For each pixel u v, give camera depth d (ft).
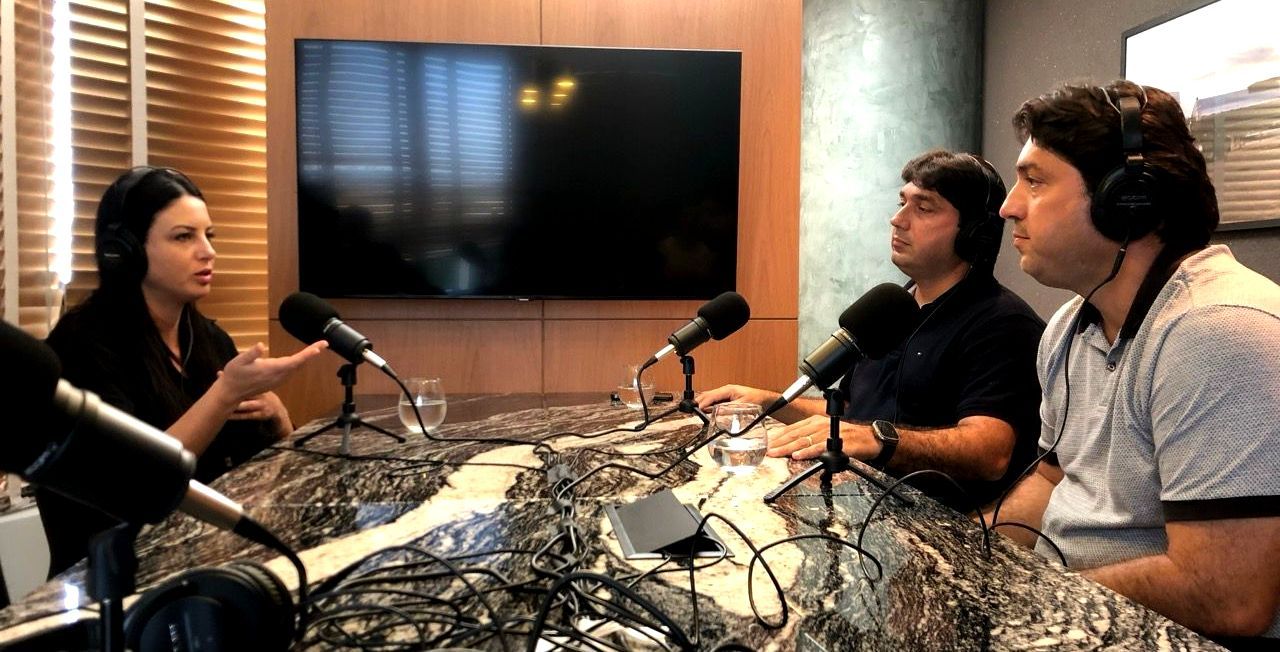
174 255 5.47
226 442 5.83
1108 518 3.65
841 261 11.71
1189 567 3.00
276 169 9.45
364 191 9.36
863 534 3.11
